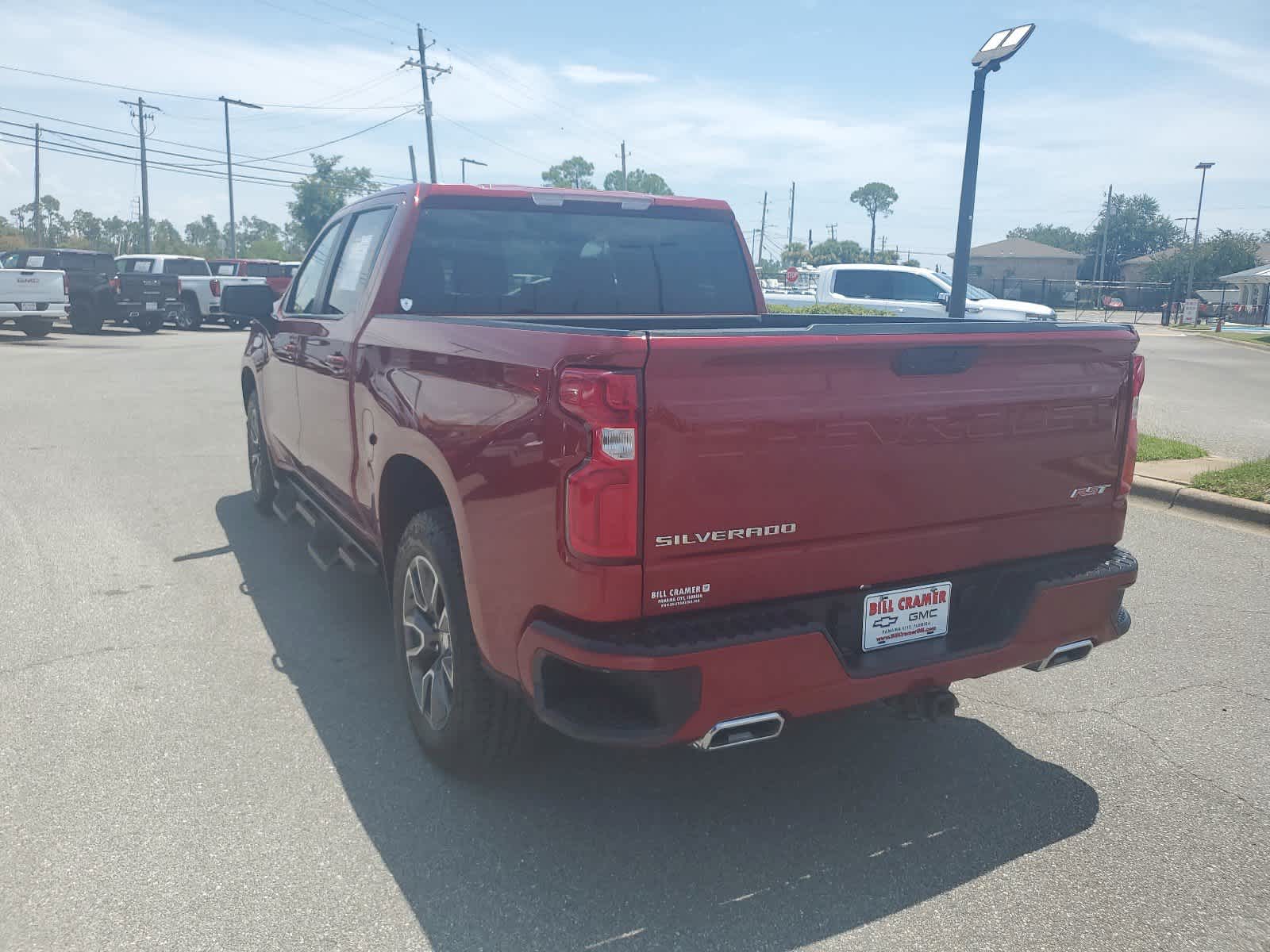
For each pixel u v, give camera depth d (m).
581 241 4.67
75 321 25.73
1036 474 3.21
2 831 3.12
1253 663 4.62
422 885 2.90
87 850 3.04
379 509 3.90
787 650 2.73
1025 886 2.93
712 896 2.87
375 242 4.49
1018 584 3.25
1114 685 4.39
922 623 3.09
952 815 3.32
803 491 2.76
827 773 3.61
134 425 10.77
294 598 5.32
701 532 2.64
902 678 2.94
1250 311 51.22
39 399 12.69
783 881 2.94
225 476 8.29
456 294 4.36
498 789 3.44
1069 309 68.94
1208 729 3.97
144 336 25.70
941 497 3.01
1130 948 2.67
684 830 3.21
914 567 3.03
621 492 2.54
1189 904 2.86
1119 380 3.36
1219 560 6.24
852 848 3.12
